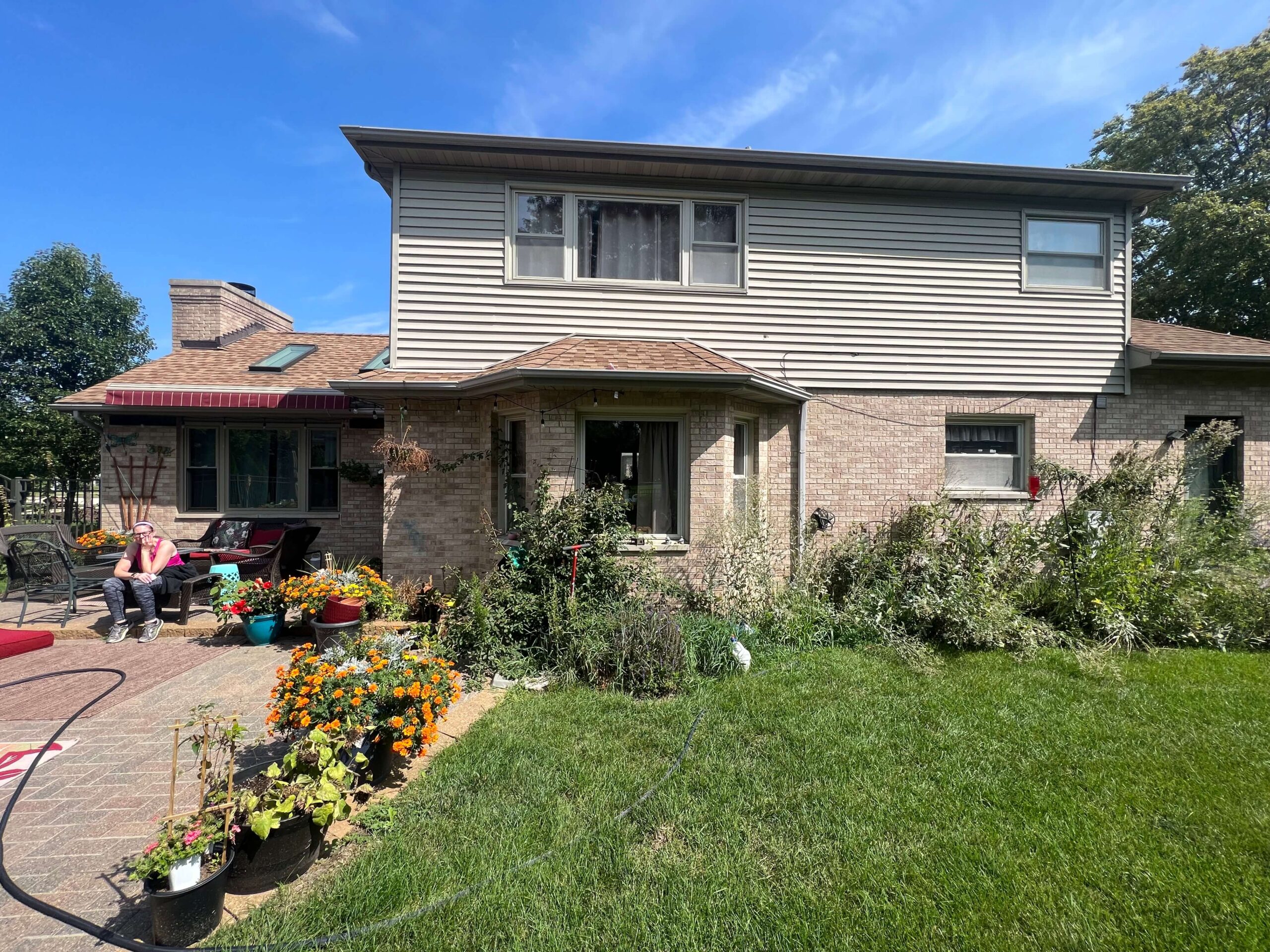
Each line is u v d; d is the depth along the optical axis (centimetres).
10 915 250
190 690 503
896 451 850
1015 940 237
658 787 347
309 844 277
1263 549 712
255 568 786
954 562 695
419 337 779
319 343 1233
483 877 270
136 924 245
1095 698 488
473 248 784
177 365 1019
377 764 350
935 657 586
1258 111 1669
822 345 838
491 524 706
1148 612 641
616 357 692
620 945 233
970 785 350
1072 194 861
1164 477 734
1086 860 285
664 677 511
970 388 860
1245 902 258
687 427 718
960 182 827
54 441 1416
